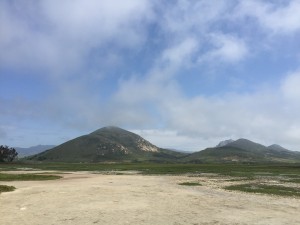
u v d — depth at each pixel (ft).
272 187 145.18
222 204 91.71
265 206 88.33
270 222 67.41
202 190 130.62
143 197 105.70
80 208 83.76
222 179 200.13
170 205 89.25
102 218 71.26
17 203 92.32
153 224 65.51
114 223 66.39
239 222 67.36
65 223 66.23
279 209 83.35
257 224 65.62
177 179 199.52
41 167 455.22
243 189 134.51
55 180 189.37
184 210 81.41
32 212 78.18
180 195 111.96
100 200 98.22
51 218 71.20
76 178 208.13
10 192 118.01
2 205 88.94
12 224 65.21
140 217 72.49
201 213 77.30
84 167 450.30
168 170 330.34
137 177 219.20
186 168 374.02
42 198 102.47
